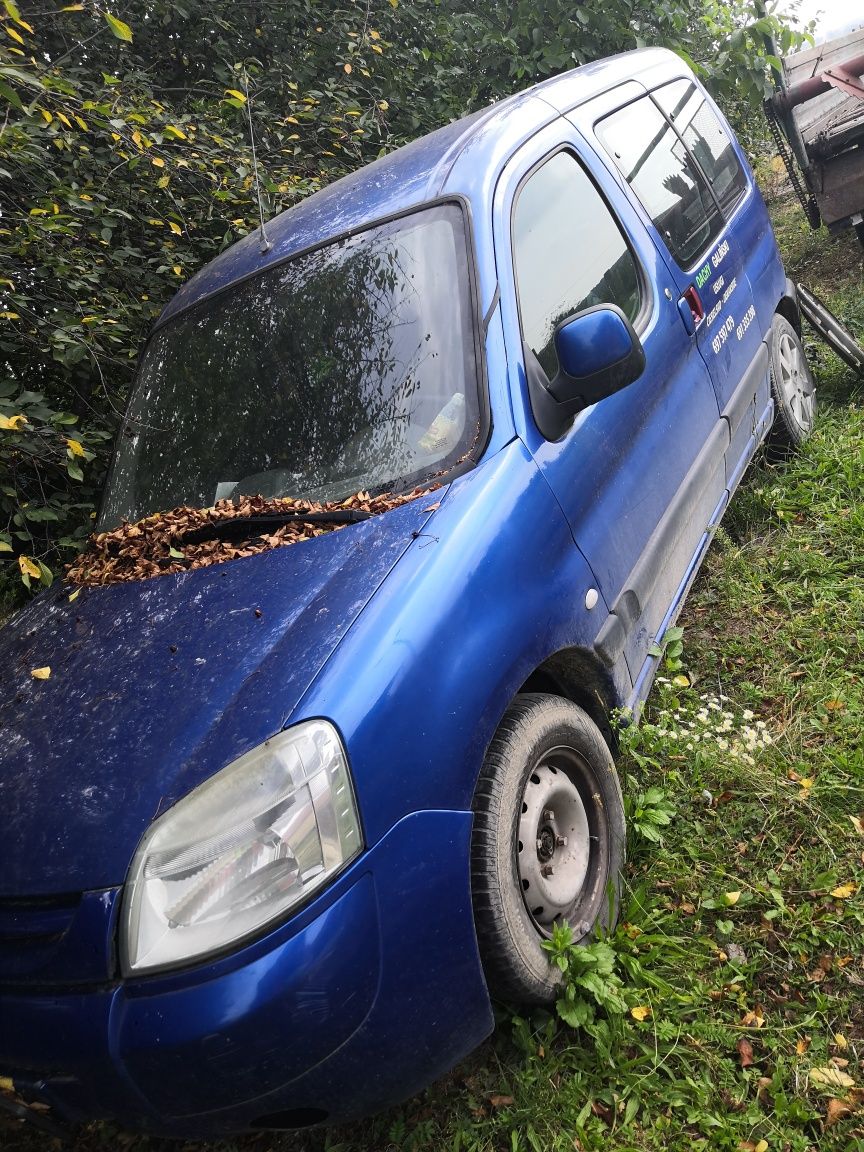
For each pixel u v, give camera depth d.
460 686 2.22
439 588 2.29
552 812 2.56
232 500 2.91
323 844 1.93
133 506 3.19
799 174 8.12
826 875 2.63
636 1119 2.21
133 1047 1.85
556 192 3.37
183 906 1.89
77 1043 1.89
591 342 2.67
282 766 1.96
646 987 2.47
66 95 4.64
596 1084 2.29
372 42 6.85
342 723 2.02
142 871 1.92
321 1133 2.40
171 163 5.16
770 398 4.61
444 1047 2.11
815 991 2.36
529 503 2.59
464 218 3.00
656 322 3.53
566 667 2.75
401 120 7.19
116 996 1.88
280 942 1.86
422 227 3.08
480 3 7.62
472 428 2.66
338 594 2.29
